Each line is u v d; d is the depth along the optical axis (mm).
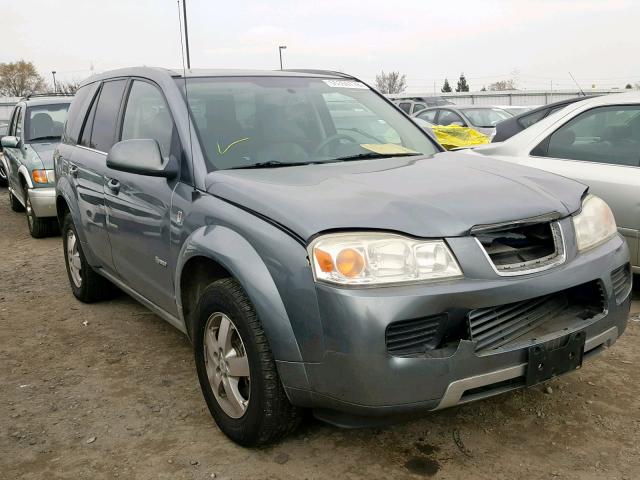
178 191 3244
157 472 2770
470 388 2418
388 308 2301
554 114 5312
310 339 2416
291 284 2449
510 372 2477
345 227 2418
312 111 3816
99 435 3094
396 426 3064
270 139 3488
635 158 4629
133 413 3311
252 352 2645
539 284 2520
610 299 2777
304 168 3229
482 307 2410
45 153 7961
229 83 3797
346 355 2332
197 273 3166
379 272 2363
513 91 33594
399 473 2701
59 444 3020
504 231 2607
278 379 2631
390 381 2320
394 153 3654
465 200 2633
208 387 3059
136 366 3924
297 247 2463
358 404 2377
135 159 3260
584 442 2896
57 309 5090
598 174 4695
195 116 3436
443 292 2357
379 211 2504
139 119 3928
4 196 12453
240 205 2809
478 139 10234
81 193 4578
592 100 5066
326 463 2787
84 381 3723
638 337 4074
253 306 2580
